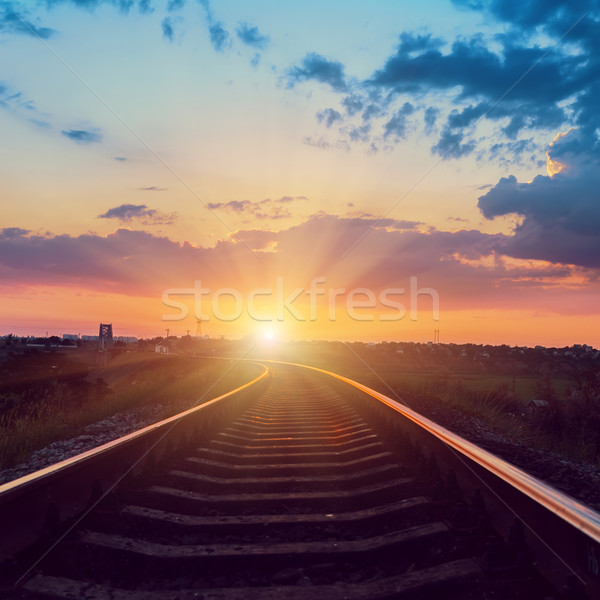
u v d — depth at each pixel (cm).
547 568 269
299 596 265
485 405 1222
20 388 1542
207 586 293
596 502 527
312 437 752
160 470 495
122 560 311
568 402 1206
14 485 302
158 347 10425
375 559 321
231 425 852
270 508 429
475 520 345
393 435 654
